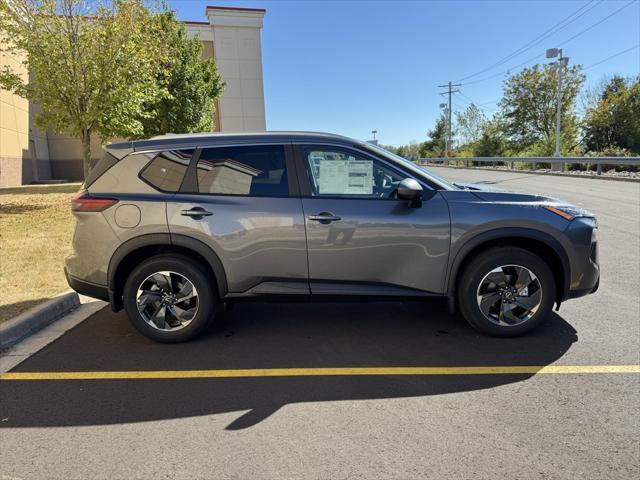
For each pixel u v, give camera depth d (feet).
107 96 38.37
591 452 7.83
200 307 12.59
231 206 12.18
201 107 66.13
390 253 12.23
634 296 15.94
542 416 8.95
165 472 7.51
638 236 25.54
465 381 10.46
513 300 12.52
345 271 12.33
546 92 142.10
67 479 7.39
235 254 12.20
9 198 47.06
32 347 12.69
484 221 12.07
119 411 9.43
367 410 9.32
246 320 14.64
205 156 12.52
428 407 9.39
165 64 50.26
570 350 11.90
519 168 94.43
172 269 12.44
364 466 7.57
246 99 95.91
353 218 12.09
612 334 12.84
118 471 7.55
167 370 11.29
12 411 9.47
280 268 12.32
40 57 36.09
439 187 12.58
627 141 115.14
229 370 11.25
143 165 12.52
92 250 12.38
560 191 47.09
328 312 15.23
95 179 12.64
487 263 12.27
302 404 9.61
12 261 20.79
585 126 123.34
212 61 72.69
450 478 7.24
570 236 12.16
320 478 7.30
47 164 83.46
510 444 8.08
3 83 39.01
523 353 11.80
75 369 11.37
